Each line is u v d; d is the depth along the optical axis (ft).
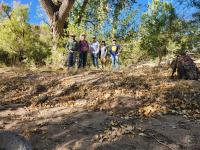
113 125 29.48
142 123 29.58
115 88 37.35
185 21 82.23
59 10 77.20
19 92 39.73
